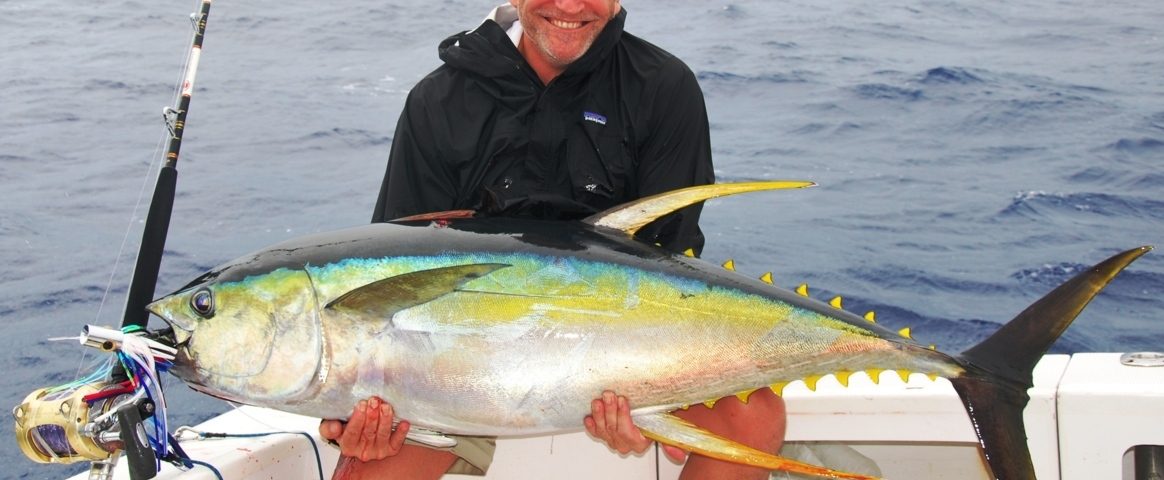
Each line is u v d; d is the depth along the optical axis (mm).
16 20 16391
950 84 12422
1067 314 2289
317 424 3096
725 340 2348
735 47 14289
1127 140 10234
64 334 6434
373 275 2227
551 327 2277
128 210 8766
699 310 2344
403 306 2217
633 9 16766
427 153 2908
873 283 6977
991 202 8562
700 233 2957
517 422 2295
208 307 2189
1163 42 14641
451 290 2236
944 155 9922
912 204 8562
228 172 9617
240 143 10516
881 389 2895
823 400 2896
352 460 2723
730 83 12547
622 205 2424
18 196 9078
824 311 2395
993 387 2299
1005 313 6496
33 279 7336
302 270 2207
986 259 7355
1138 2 17453
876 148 10156
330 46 14742
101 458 2281
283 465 2924
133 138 10805
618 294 2312
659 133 2932
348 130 10914
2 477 4926
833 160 9766
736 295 2363
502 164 2889
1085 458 2736
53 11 16969
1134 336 6133
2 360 6062
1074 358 3031
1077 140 10320
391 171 2953
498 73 2854
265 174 9539
